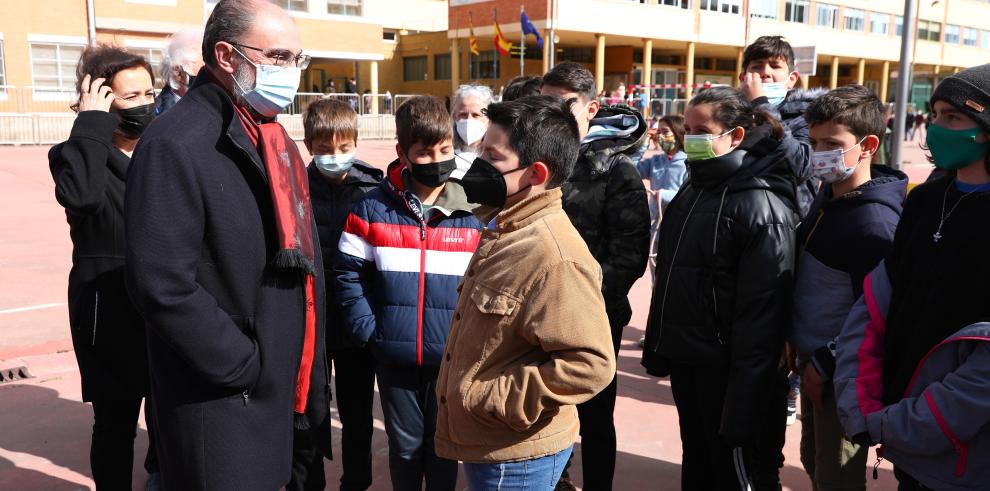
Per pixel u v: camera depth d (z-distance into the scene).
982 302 2.05
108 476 3.06
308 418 2.60
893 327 2.26
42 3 25.55
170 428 2.14
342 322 3.14
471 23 33.38
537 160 2.04
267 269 2.19
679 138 6.05
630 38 35.44
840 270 2.70
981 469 2.06
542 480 2.11
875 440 2.21
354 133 3.24
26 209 11.71
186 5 28.84
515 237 2.04
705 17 36.62
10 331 5.76
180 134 2.03
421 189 2.97
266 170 2.17
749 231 2.60
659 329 2.90
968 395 2.00
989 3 53.88
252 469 2.18
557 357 1.95
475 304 2.06
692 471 3.07
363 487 3.35
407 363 2.87
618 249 3.08
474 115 3.55
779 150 2.72
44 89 25.48
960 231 2.10
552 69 3.19
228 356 2.04
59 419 4.27
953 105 2.08
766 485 2.99
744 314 2.62
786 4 40.44
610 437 3.15
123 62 2.97
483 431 2.06
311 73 43.62
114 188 2.92
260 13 2.12
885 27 46.25
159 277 1.95
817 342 2.74
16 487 3.47
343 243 3.00
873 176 2.89
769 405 2.65
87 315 2.90
